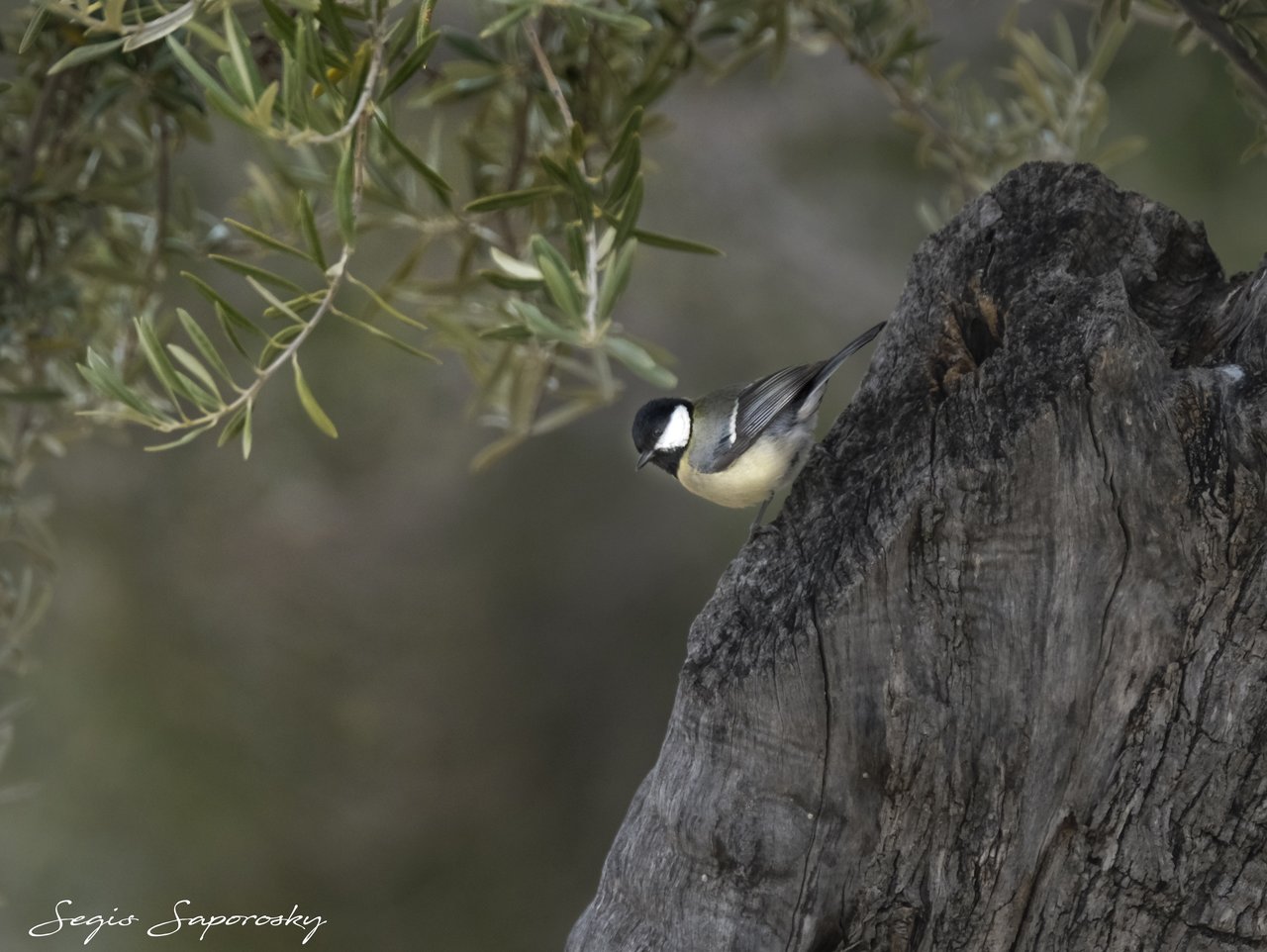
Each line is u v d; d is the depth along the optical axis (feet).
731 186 52.49
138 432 50.72
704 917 16.19
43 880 48.93
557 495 60.64
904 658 15.08
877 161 52.26
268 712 55.21
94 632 52.75
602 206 17.03
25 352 23.61
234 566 54.95
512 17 15.31
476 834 56.13
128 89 21.83
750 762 15.75
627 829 17.35
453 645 58.29
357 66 15.26
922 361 17.13
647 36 24.12
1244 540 14.12
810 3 25.63
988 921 15.44
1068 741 14.87
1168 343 16.40
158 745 52.70
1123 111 43.27
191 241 25.13
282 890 52.49
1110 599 14.56
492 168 25.48
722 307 53.42
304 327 15.56
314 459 54.34
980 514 14.62
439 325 24.04
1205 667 14.44
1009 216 17.15
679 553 60.64
